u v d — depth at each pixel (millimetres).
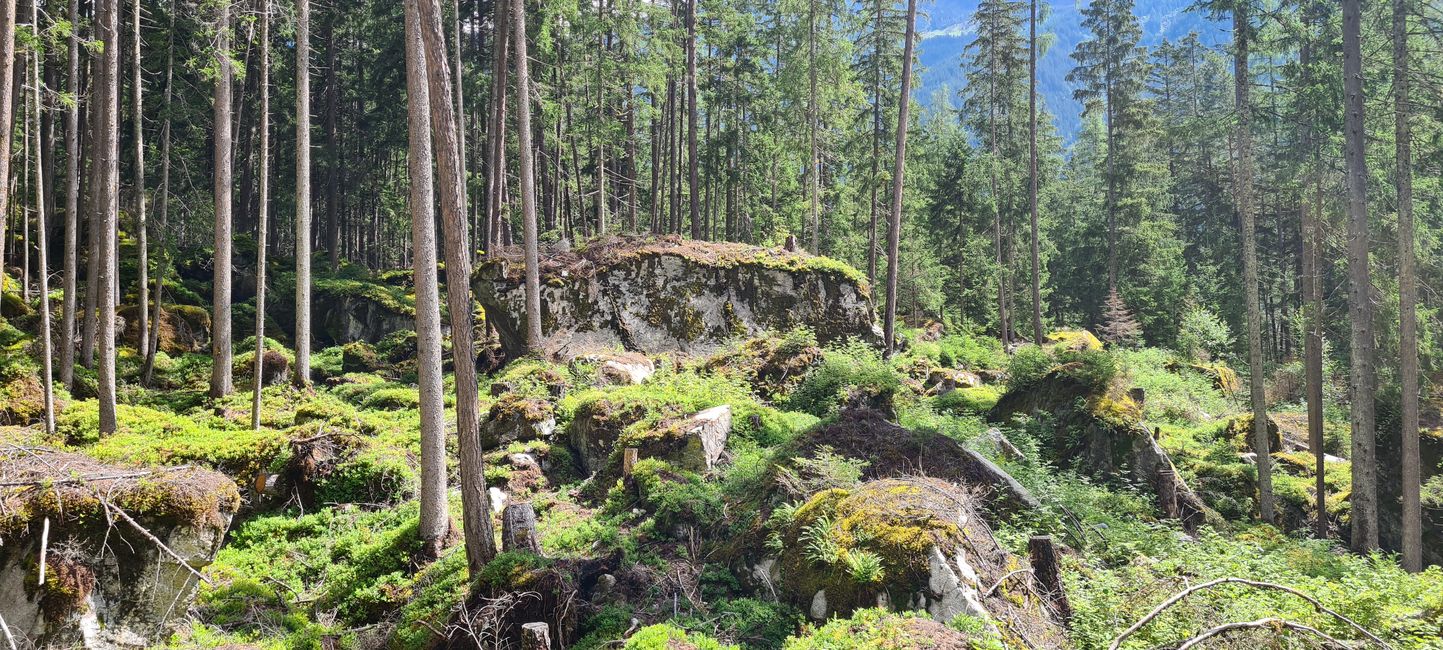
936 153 46094
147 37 24719
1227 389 28297
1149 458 15156
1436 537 16047
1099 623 7934
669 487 12016
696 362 21594
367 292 29656
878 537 8531
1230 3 16984
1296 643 6949
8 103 10430
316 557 11609
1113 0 41000
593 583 9734
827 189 40906
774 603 8953
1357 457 15195
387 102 36031
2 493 7043
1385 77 16359
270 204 37281
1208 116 18672
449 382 20984
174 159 32312
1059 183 50031
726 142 35156
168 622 7855
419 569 11008
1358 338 15273
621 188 43844
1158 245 40875
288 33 20172
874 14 31594
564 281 22266
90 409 16625
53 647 6965
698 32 33281
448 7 31562
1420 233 17250
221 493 8312
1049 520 11180
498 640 8383
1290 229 33062
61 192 30516
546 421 15633
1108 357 17484
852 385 18234
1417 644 7125
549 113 26250
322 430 14383
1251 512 16328
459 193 10477
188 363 21875
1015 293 43094
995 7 39500
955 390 21953
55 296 21953
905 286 37000
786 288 23781
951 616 7723
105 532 7398
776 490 10961
